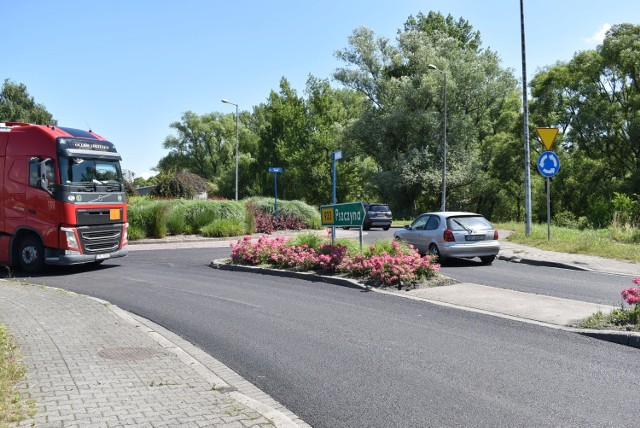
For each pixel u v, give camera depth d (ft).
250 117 294.05
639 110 134.10
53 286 36.96
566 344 20.77
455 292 31.17
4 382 15.44
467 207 177.37
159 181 117.91
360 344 21.30
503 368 18.08
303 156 187.83
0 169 44.57
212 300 30.91
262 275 40.73
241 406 14.33
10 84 207.00
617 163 143.02
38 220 43.16
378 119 159.74
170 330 24.11
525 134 64.69
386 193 159.94
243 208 85.15
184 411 13.87
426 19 207.62
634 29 135.13
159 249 63.21
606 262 44.50
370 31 168.86
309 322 25.12
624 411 14.39
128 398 14.73
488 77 165.58
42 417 13.15
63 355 18.89
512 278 37.73
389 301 29.60
